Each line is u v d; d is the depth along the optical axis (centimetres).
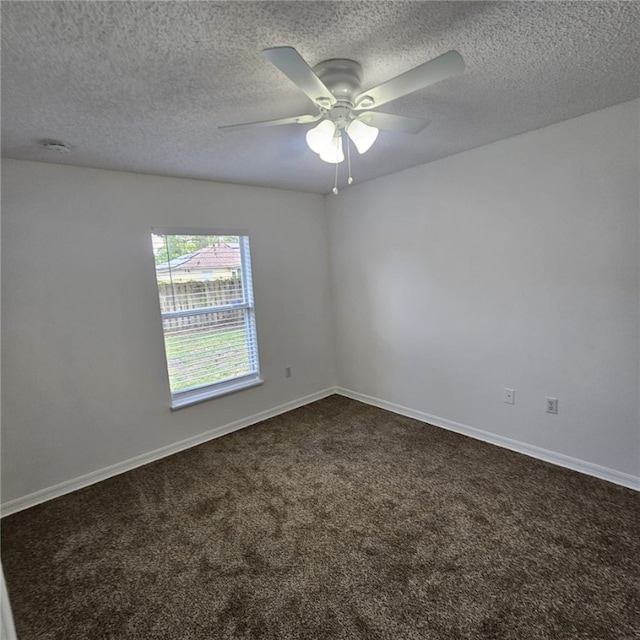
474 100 189
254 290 352
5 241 228
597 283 227
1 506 224
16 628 155
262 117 189
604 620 146
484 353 289
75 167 250
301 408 389
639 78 171
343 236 387
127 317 278
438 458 274
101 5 105
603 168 215
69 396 256
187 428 315
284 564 182
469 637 143
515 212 256
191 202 306
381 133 229
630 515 203
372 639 144
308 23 120
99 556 194
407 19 120
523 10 118
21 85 147
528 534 193
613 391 228
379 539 196
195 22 115
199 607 161
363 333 387
